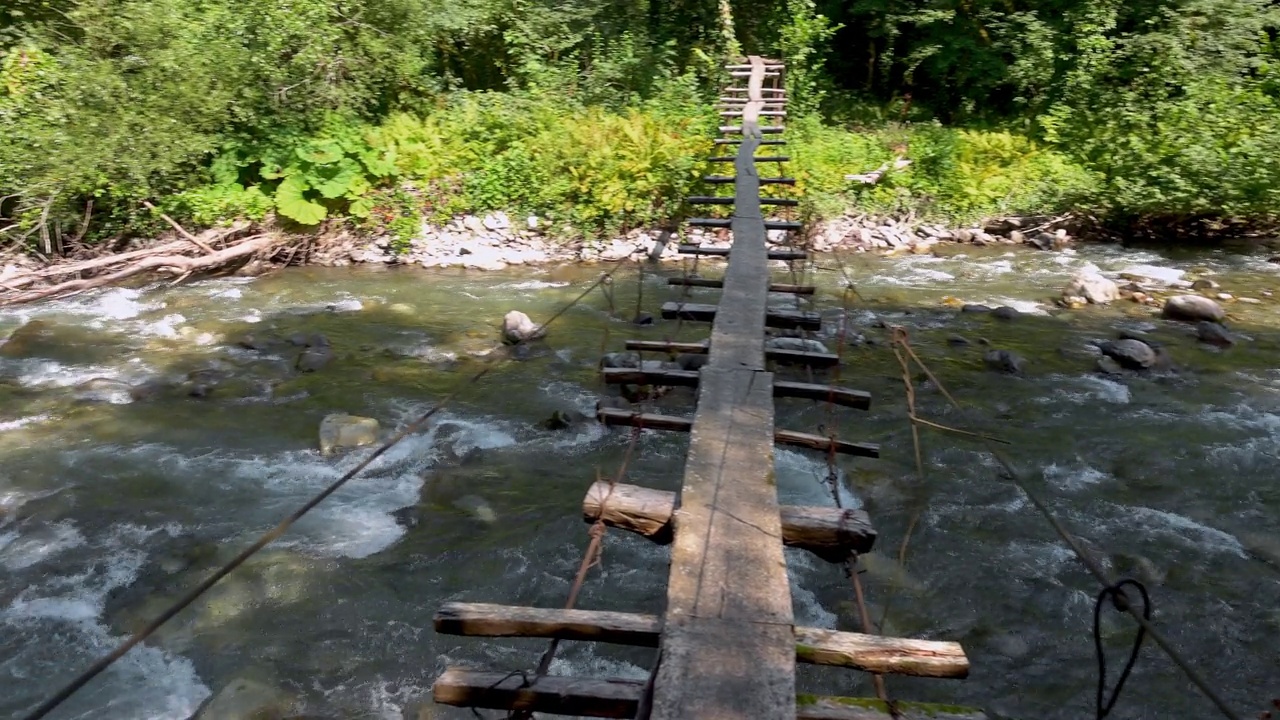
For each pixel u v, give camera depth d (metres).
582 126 11.64
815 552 2.64
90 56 9.59
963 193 12.46
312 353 7.29
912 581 4.37
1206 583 4.33
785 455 5.62
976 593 4.27
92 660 3.70
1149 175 11.81
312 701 3.50
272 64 10.38
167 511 4.86
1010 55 15.62
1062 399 6.56
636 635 2.14
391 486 5.24
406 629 3.95
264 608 4.06
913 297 9.42
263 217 10.48
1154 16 13.91
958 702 3.59
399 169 11.02
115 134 9.16
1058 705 3.58
